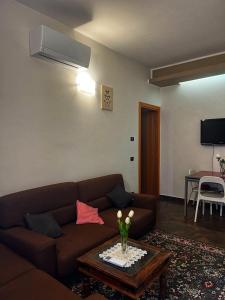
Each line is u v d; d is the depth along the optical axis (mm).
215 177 3740
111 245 2125
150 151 5430
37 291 1471
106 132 3840
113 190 3533
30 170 2730
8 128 2500
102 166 3783
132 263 1806
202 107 4719
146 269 1732
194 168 4891
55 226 2383
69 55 2805
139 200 3498
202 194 3941
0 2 2398
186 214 4113
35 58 2729
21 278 1607
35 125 2762
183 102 4969
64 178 3152
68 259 2023
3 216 2244
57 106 3016
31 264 1810
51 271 1924
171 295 2021
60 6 2650
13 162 2559
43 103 2842
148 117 5383
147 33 3330
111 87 3877
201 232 3395
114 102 3973
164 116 5258
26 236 2025
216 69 3965
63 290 1489
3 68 2438
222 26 3131
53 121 2973
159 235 3271
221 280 2236
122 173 4223
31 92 2705
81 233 2469
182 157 5043
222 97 4457
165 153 5285
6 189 2506
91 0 2539
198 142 4809
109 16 2875
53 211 2654
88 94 3469
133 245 2121
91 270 1844
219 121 4449
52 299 1401
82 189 3094
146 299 1969
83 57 2984
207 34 3369
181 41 3611
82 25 3102
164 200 5172
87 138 3486
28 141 2697
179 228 3547
